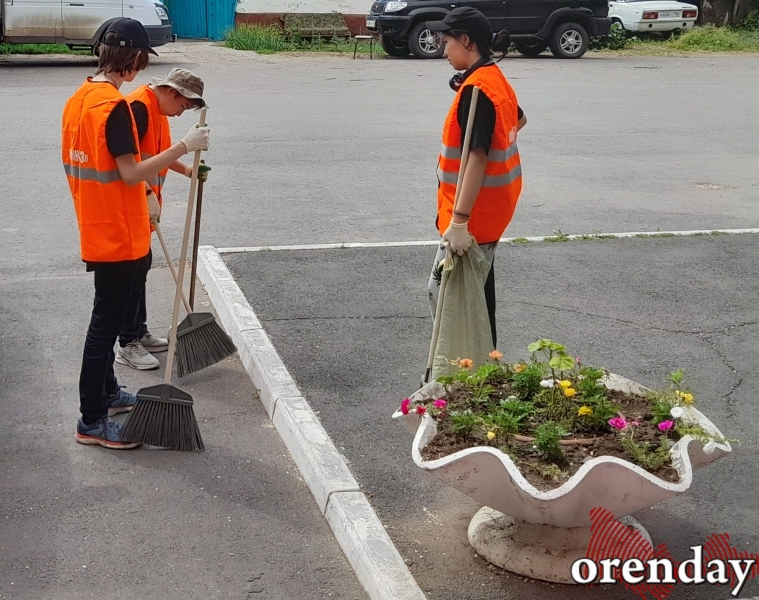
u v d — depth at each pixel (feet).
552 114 49.01
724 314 21.18
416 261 24.45
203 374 17.76
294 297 21.56
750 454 14.88
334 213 29.50
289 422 15.08
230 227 27.50
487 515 12.29
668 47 86.79
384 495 13.52
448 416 11.92
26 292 21.68
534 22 72.84
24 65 63.10
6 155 35.53
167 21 64.08
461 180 13.98
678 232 27.68
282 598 11.32
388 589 10.91
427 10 70.54
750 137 44.39
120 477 13.99
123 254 14.10
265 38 77.05
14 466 14.21
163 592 11.35
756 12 98.84
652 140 43.04
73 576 11.62
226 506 13.33
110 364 15.64
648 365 18.35
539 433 11.05
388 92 54.44
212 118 44.55
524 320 20.58
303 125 43.73
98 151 13.58
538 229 28.40
